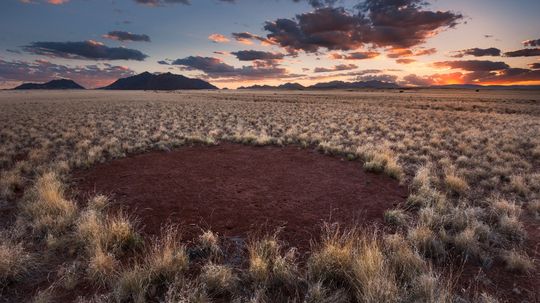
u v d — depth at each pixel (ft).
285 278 12.80
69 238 16.21
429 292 11.21
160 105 138.41
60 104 146.10
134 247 15.56
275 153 39.40
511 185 25.99
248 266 14.19
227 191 24.61
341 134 55.42
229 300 11.95
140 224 18.60
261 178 28.25
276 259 13.38
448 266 14.06
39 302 11.35
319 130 57.82
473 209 19.61
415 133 55.42
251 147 43.60
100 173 29.86
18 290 12.50
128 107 125.39
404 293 11.44
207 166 32.68
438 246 15.15
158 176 28.84
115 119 81.30
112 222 16.60
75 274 13.28
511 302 11.55
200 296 11.28
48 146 43.75
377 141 46.78
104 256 13.53
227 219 19.34
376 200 22.67
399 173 28.66
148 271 12.64
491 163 34.06
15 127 61.16
